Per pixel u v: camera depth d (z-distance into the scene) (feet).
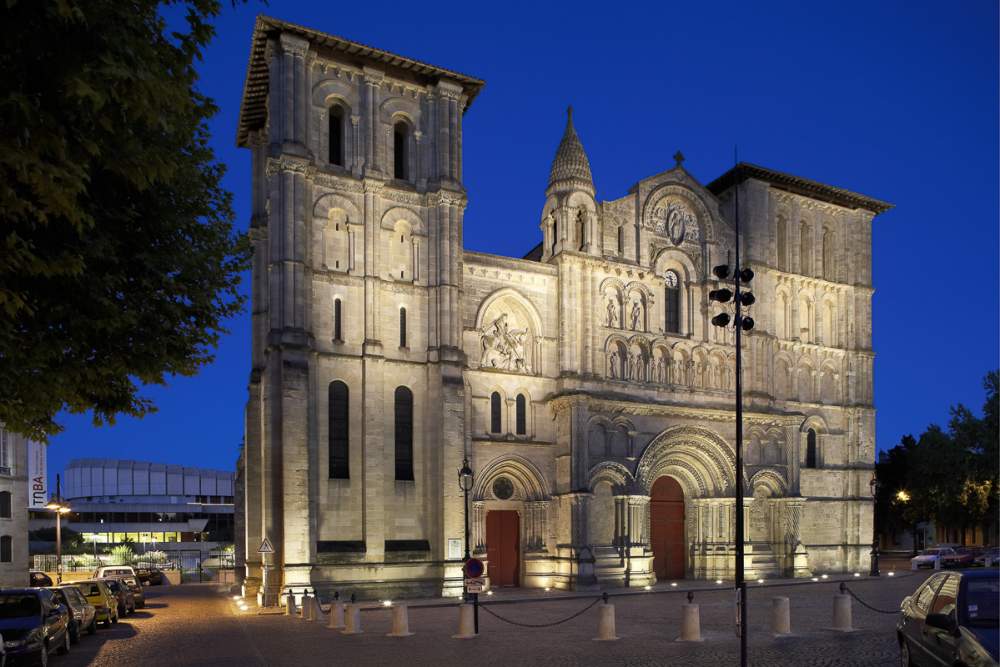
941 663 49.67
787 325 207.10
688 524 188.96
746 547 187.01
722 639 87.97
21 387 51.98
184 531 470.39
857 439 212.23
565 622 106.83
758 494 194.08
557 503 170.40
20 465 214.48
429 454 157.99
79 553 325.83
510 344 172.55
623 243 185.98
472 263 169.99
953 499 252.01
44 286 50.26
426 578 152.35
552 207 182.09
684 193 195.72
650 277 187.62
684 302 192.95
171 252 57.93
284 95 151.53
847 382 214.07
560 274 177.37
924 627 53.93
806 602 129.29
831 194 216.13
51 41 37.99
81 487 520.42
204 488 515.50
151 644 94.43
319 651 83.97
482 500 163.53
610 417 174.60
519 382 172.14
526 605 134.62
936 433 259.60
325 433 149.69
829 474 208.03
